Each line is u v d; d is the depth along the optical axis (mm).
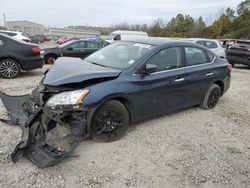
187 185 3221
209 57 5852
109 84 3900
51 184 3043
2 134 4086
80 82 3680
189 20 82125
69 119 3566
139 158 3717
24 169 3273
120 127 4137
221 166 3674
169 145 4160
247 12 74938
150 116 4648
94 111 3746
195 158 3834
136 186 3127
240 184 3314
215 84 6051
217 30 74938
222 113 5902
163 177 3338
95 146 3928
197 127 4977
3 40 8023
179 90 4988
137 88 4207
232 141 4512
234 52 14430
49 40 57250
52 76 3846
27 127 3512
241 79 10852
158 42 4930
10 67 8188
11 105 4621
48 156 3230
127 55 4637
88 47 12828
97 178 3215
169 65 4828
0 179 3061
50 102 3490
